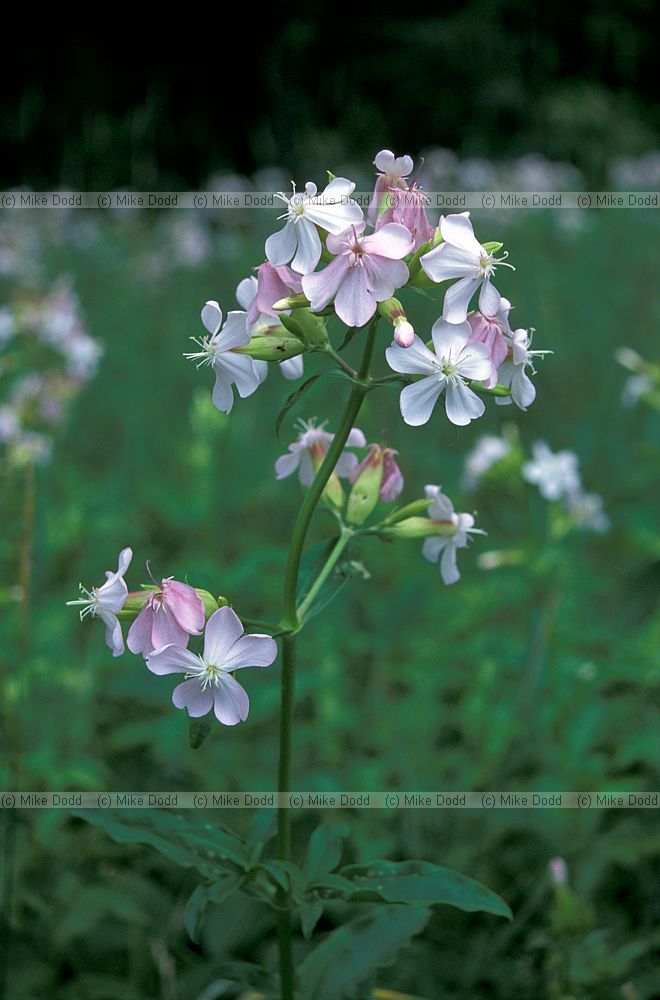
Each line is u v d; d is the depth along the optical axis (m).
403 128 4.31
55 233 2.46
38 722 0.85
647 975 0.71
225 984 0.73
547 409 1.51
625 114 4.13
